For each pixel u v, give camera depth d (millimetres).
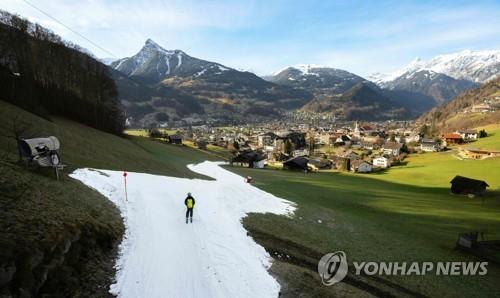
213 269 17250
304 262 21578
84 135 57844
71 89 79438
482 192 66250
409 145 171625
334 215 36531
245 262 18844
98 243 16359
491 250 29281
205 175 62406
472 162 101500
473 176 84250
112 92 97688
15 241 11758
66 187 21375
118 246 17625
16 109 47375
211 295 14984
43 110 59344
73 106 75875
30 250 11664
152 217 23172
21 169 20516
